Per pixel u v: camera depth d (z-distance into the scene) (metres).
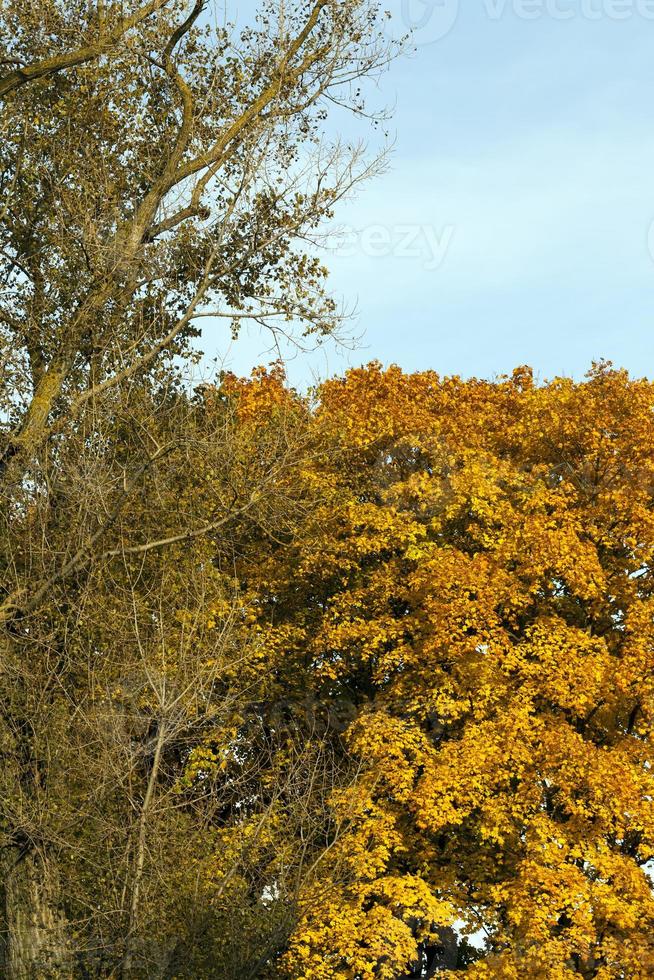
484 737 21.41
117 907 14.48
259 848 17.44
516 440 28.52
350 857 18.67
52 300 20.28
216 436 20.47
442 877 21.27
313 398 22.59
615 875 19.80
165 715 15.66
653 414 26.98
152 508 19.53
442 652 23.19
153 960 14.55
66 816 14.99
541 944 18.83
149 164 22.33
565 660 21.94
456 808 21.36
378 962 19.47
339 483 27.02
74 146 21.20
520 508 26.22
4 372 19.33
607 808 20.45
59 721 15.62
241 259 21.14
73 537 17.58
